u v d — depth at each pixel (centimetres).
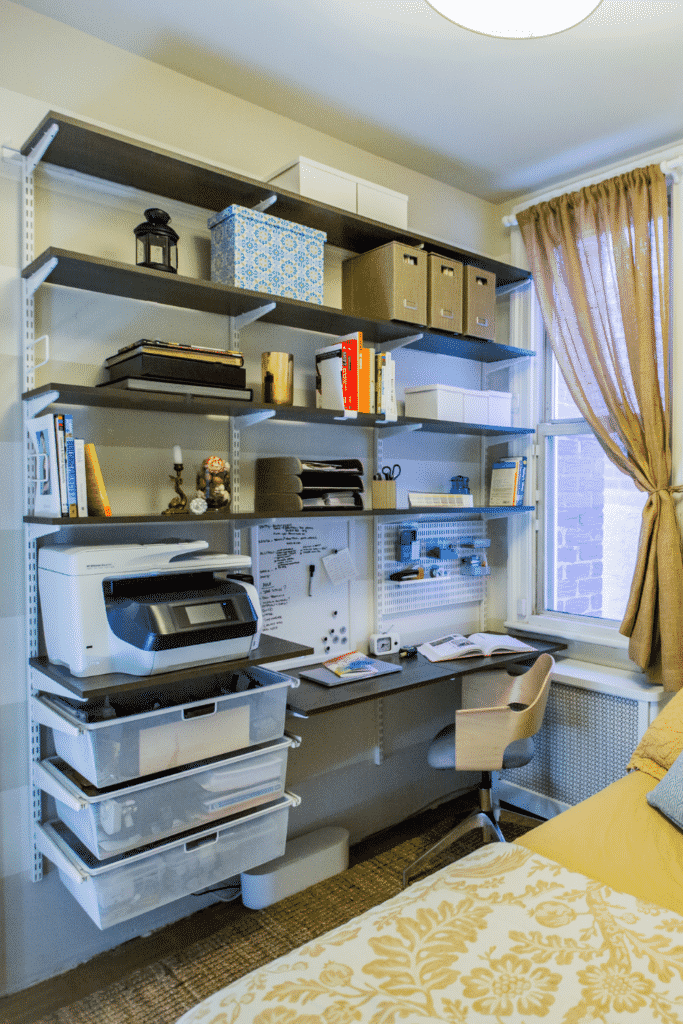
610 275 286
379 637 285
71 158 194
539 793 298
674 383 270
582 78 232
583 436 315
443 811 311
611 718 271
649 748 207
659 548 264
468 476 337
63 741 183
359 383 246
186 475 228
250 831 198
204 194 220
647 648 264
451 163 297
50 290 199
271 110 253
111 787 170
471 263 300
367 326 258
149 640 164
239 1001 113
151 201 219
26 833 198
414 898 140
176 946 214
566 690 287
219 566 192
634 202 274
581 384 294
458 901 137
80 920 206
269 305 221
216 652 180
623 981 113
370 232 257
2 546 194
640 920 129
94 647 170
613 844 164
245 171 245
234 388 205
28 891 198
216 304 222
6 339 193
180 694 203
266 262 219
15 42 193
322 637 271
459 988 112
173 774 178
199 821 185
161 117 223
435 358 321
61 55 202
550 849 163
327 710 213
